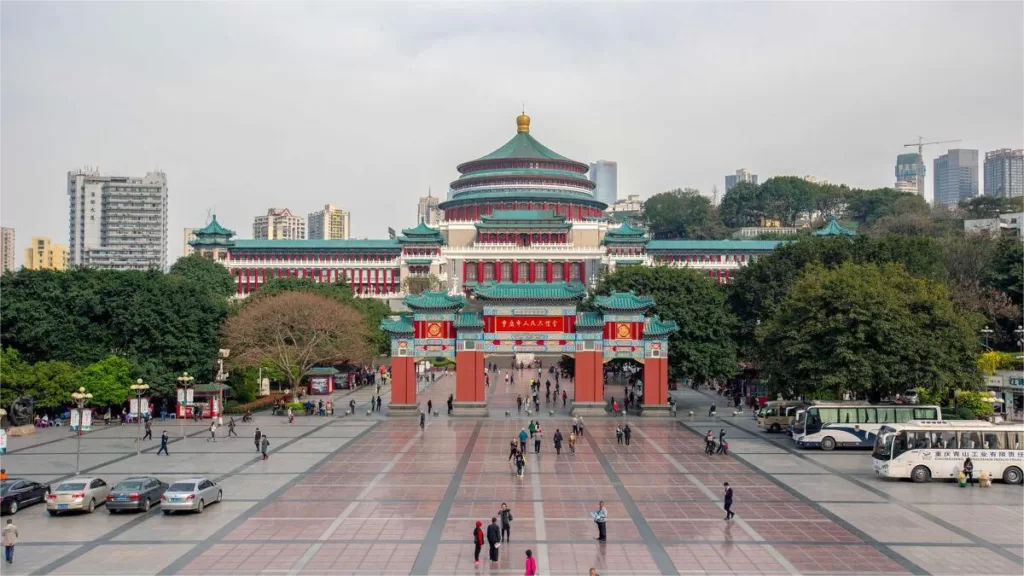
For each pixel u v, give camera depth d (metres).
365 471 71.38
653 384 111.69
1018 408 102.81
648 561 45.53
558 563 45.16
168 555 46.41
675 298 119.94
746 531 51.66
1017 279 136.12
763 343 103.19
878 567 44.41
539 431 83.56
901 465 67.62
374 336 157.12
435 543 49.03
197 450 83.00
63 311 112.50
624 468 73.12
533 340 111.44
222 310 122.94
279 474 69.94
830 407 84.38
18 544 48.75
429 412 113.25
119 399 104.69
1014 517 55.31
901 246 130.25
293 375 120.69
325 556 46.38
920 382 86.69
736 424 103.88
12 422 97.12
